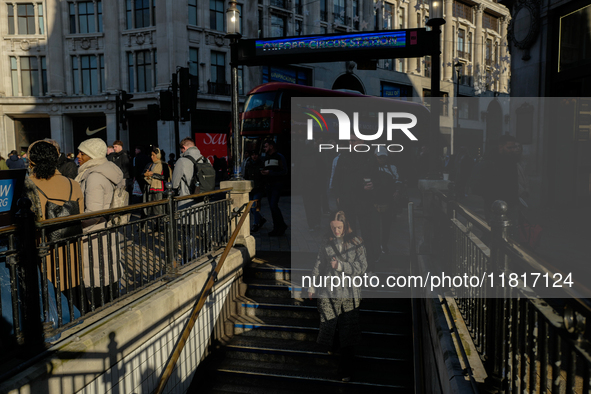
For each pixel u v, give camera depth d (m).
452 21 35.22
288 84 14.13
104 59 26.17
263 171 8.36
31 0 26.34
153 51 25.06
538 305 1.62
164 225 4.65
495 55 41.16
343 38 6.42
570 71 9.71
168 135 24.44
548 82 10.45
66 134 27.16
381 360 4.96
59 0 26.11
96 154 4.12
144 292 4.27
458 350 2.88
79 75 26.62
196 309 4.60
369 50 6.25
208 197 5.73
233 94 6.88
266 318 5.84
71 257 3.60
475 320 2.91
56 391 2.79
